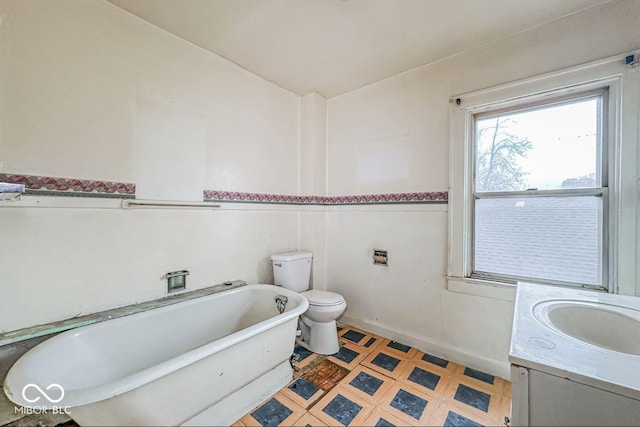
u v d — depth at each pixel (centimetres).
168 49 182
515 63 178
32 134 133
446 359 201
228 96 218
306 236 274
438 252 210
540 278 175
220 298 195
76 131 146
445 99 207
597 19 152
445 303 205
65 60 143
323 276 277
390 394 162
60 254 141
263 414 147
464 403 154
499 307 182
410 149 225
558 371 65
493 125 193
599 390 61
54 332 133
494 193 191
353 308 260
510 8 156
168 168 184
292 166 272
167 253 183
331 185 278
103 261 156
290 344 176
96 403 99
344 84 253
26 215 132
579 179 164
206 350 125
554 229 171
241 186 228
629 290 144
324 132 280
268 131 249
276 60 215
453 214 201
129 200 165
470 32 178
